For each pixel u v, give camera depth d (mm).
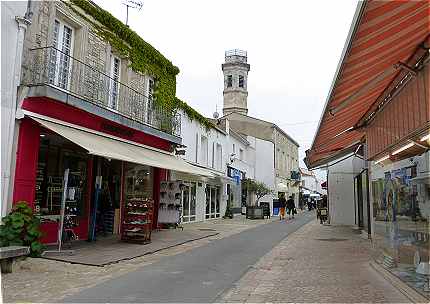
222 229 20656
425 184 6816
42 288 7180
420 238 6996
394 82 7879
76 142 10492
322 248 13258
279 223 25922
